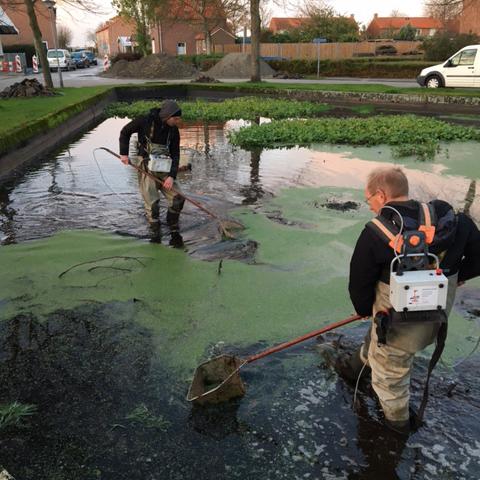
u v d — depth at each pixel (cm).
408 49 4856
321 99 2131
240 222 629
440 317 232
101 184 829
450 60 2180
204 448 266
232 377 298
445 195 774
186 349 358
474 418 285
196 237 581
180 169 909
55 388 316
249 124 1578
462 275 256
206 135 1367
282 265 502
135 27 4638
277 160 1027
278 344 363
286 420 286
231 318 401
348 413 291
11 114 1310
